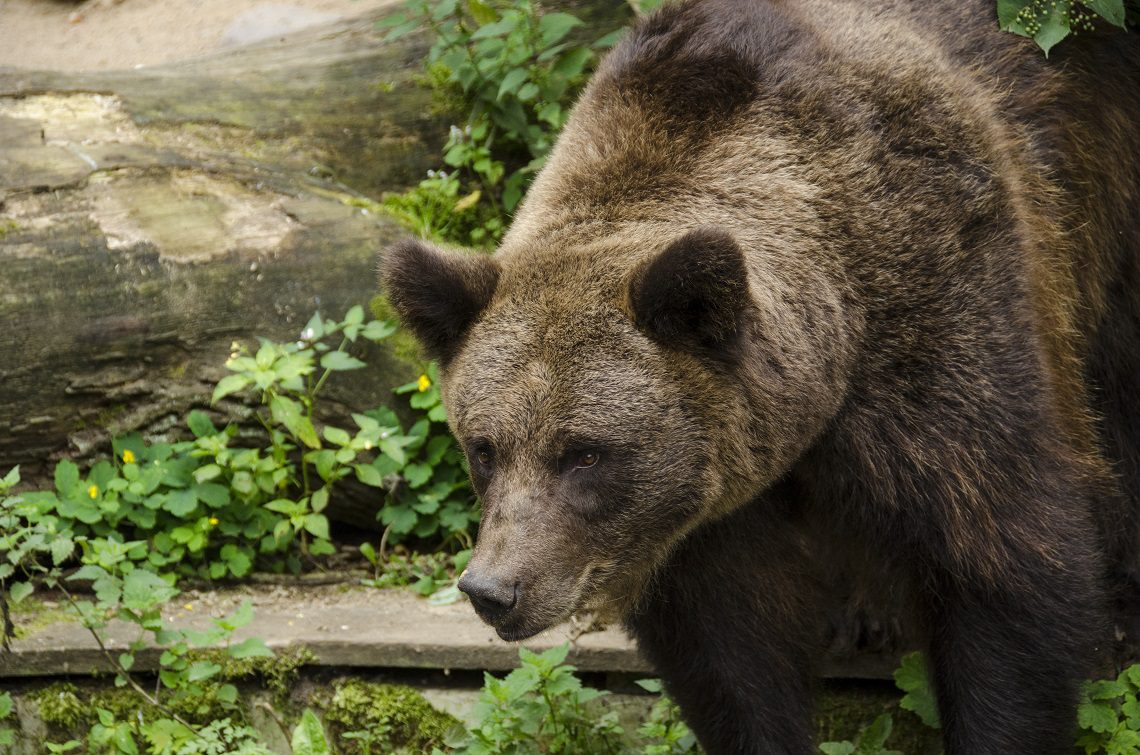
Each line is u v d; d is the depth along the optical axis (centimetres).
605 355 699
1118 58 939
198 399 1092
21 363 1062
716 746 855
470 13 1351
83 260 1086
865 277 761
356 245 1148
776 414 731
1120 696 886
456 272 736
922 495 754
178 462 1083
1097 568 790
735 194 761
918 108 795
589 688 960
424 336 762
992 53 886
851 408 759
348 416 1119
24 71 1267
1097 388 952
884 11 873
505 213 1334
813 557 856
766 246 744
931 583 783
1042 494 763
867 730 905
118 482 1056
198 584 1081
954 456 747
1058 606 768
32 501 1052
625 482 705
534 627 706
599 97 819
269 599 1073
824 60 797
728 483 738
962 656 785
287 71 1320
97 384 1079
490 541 703
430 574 1110
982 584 763
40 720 966
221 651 973
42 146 1177
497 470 715
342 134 1299
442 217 1295
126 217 1123
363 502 1128
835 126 783
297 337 1112
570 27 1266
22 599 1009
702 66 791
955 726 800
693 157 775
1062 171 893
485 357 715
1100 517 876
